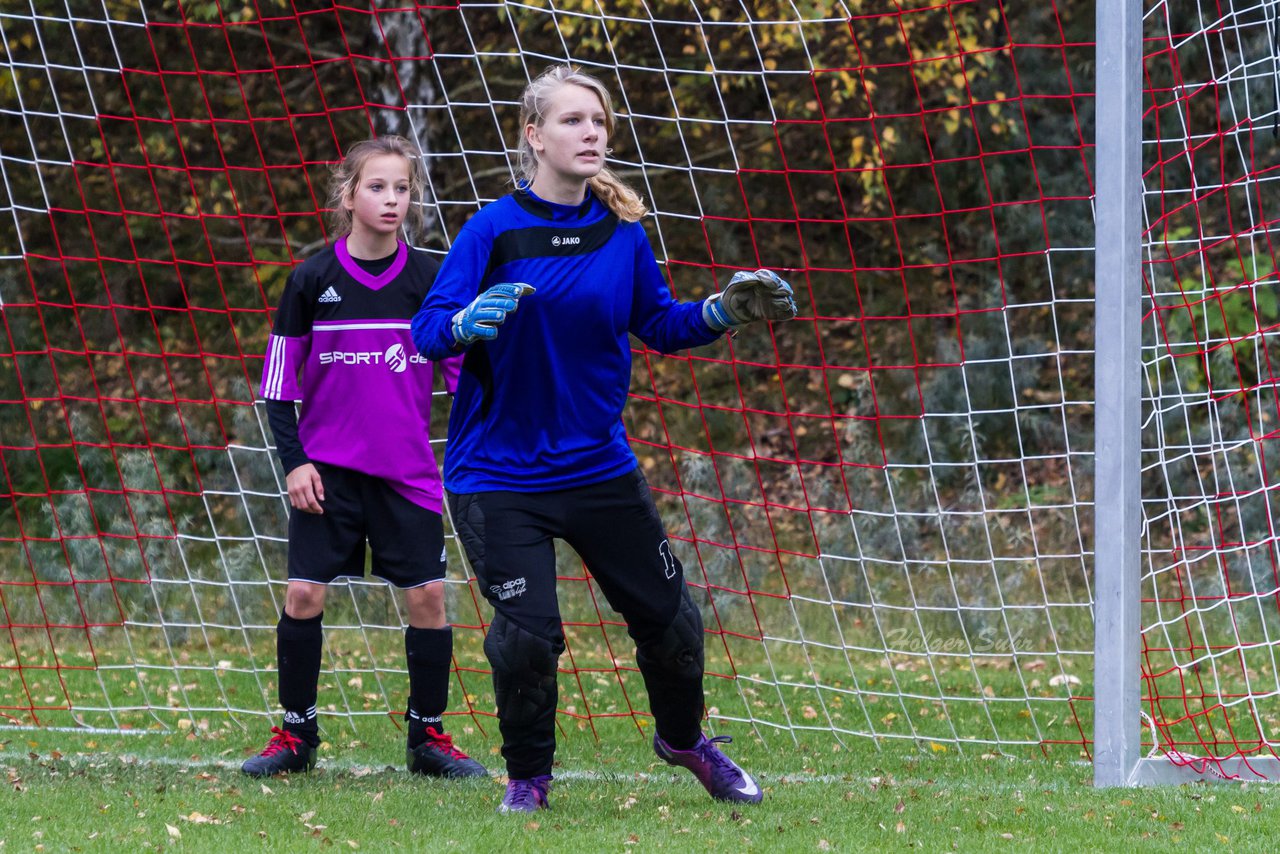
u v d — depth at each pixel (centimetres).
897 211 4472
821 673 2766
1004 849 1288
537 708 1391
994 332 4094
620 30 3953
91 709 2202
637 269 1393
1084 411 4091
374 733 2139
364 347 1639
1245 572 3281
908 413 4153
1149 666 2169
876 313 4462
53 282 4191
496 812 1427
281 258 4150
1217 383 3688
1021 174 4356
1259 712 2312
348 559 1680
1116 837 1340
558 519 1349
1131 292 1617
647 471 4003
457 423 1376
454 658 2780
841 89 3912
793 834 1338
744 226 4506
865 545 3609
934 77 3941
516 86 4084
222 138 4166
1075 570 3428
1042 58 4291
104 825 1373
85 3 3975
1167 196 4088
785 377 4350
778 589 3381
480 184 4222
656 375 4269
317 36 4216
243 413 3606
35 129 4116
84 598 3181
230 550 3375
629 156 4219
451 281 1311
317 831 1344
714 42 4044
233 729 2144
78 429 3706
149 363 4106
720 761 1497
